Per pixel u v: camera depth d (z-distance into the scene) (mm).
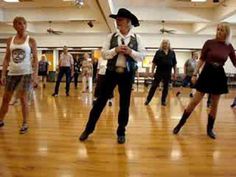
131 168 2674
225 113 5914
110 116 5250
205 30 15469
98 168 2660
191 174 2559
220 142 3596
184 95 9742
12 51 3791
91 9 10781
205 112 5922
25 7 11539
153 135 3898
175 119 5094
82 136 3580
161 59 6656
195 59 10148
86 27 15664
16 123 4484
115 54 3322
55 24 15672
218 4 10539
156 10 11102
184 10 11203
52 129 4152
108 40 3430
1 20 11688
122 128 3543
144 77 15758
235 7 9133
